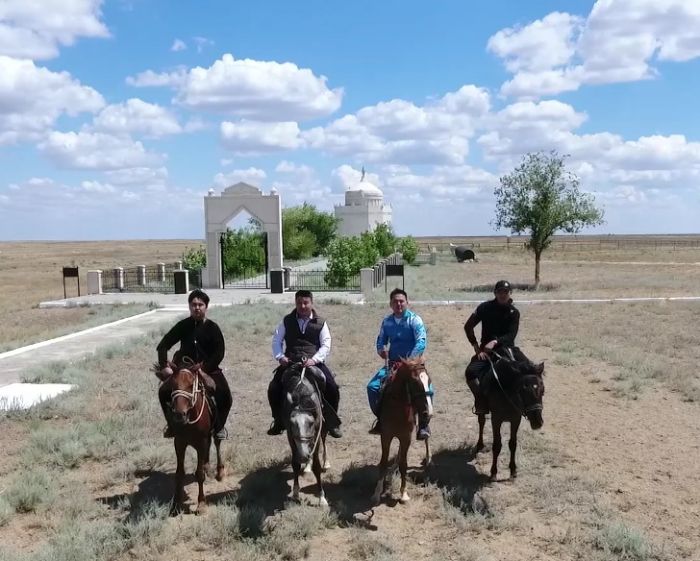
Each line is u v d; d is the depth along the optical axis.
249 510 7.14
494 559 6.29
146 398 11.99
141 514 7.11
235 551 6.41
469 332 8.49
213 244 33.81
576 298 28.33
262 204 33.47
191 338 7.67
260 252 41.72
